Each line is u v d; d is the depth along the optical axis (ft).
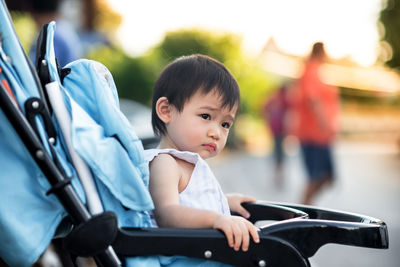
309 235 4.89
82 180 4.69
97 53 45.65
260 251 4.81
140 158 4.97
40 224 4.60
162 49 55.21
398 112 99.19
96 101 5.09
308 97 18.56
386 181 30.14
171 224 5.28
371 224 4.96
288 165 40.16
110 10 57.21
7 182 4.55
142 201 4.82
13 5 26.89
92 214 4.63
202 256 4.71
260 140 61.52
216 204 5.78
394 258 13.19
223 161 41.91
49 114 4.65
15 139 4.52
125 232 4.60
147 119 28.78
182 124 6.01
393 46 105.09
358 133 79.41
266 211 6.53
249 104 61.16
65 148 4.76
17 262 4.60
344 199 23.15
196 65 6.11
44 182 4.56
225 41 57.41
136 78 49.29
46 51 4.95
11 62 4.67
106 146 4.73
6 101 4.28
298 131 18.89
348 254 13.52
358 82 102.12
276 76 67.41
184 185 5.75
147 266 4.69
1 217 4.50
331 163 18.78
